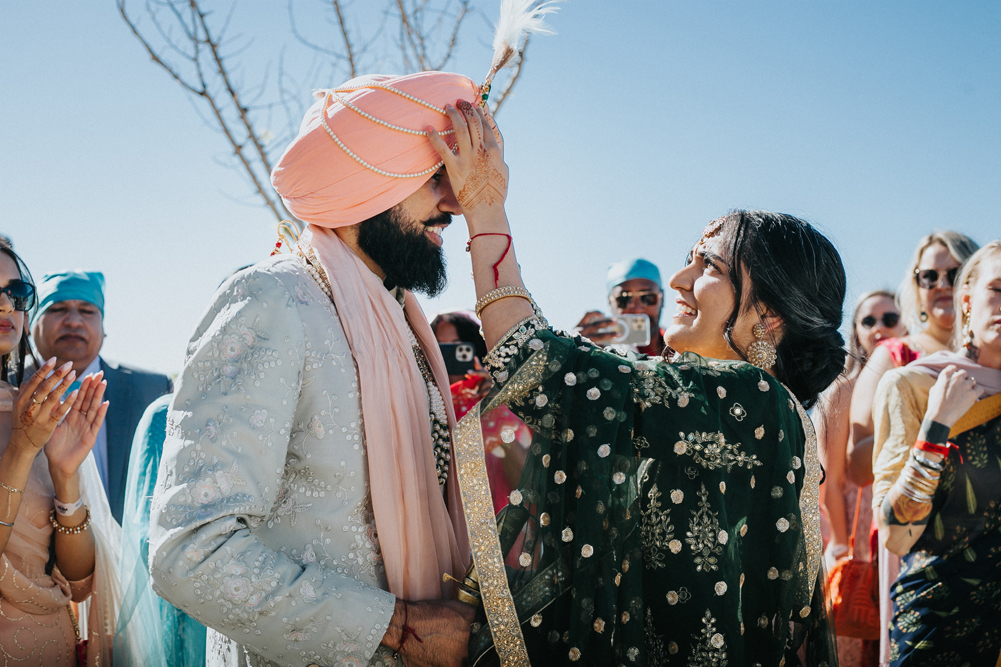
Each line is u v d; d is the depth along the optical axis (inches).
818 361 72.3
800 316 69.9
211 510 55.4
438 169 70.1
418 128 68.0
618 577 60.9
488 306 66.9
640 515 64.8
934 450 106.2
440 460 72.8
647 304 160.1
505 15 74.0
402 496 64.6
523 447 70.7
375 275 71.2
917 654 106.4
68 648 89.3
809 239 71.6
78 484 88.7
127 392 133.2
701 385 65.2
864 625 122.0
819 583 67.9
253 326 60.7
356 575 61.8
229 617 55.1
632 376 65.3
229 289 62.5
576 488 62.4
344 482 62.3
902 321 145.6
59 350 135.0
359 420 63.8
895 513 108.7
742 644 62.6
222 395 58.4
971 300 117.0
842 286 73.7
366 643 57.8
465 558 72.0
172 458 57.8
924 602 106.4
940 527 107.3
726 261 71.3
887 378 119.8
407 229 70.4
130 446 128.0
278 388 59.7
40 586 85.7
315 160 67.4
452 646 61.1
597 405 63.0
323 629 57.0
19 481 81.1
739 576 62.6
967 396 106.6
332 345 64.0
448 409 76.2
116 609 94.4
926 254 138.5
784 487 64.4
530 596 60.4
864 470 128.0
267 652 57.1
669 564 62.6
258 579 55.4
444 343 138.4
